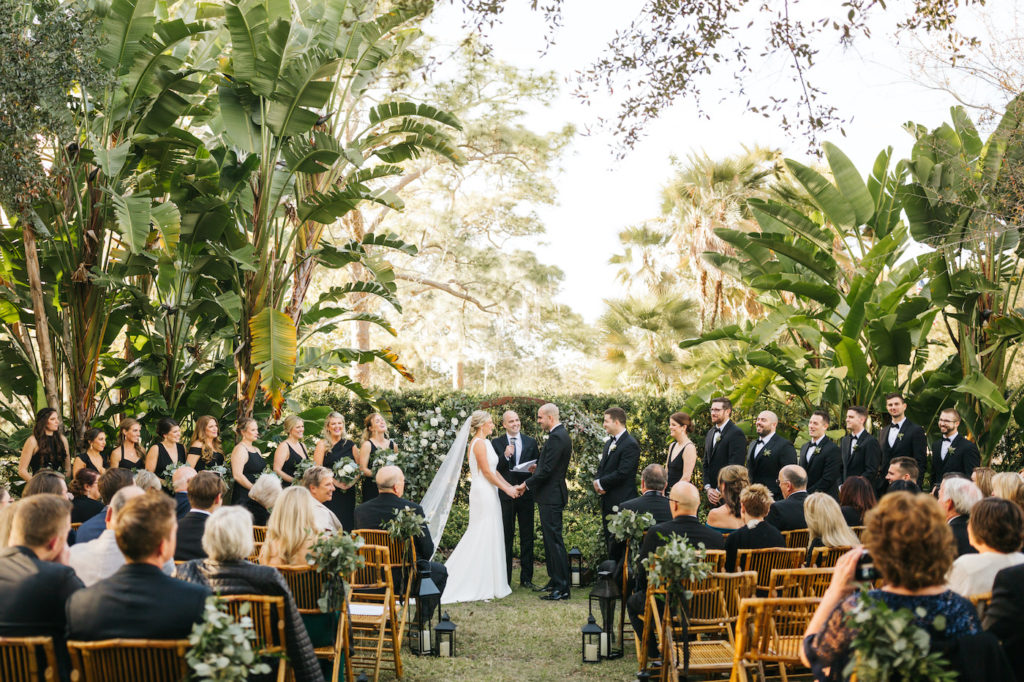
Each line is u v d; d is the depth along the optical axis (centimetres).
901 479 650
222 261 970
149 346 1051
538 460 913
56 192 852
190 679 299
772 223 1170
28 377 987
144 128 964
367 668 580
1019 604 296
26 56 759
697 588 474
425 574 627
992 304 1031
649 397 1198
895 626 244
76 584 338
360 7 986
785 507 602
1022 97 955
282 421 1077
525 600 824
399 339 3334
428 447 1029
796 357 1039
